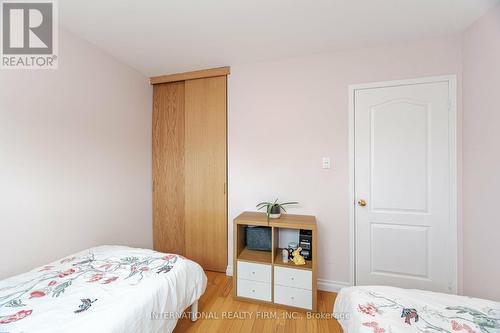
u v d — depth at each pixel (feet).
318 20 5.56
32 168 5.19
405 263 6.64
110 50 7.02
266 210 7.70
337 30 5.98
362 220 6.93
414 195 6.52
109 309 3.51
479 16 5.36
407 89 6.50
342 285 7.08
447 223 6.29
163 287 4.36
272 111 7.68
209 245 8.43
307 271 6.19
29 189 5.13
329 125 7.15
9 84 4.83
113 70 7.41
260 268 6.59
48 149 5.51
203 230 8.48
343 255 7.10
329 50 7.02
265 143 7.77
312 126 7.30
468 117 5.83
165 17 5.45
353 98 6.93
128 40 6.47
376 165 6.79
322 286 7.24
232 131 8.11
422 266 6.51
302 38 6.36
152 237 9.18
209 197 8.39
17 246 4.91
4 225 4.71
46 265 4.99
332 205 7.17
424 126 6.40
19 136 4.97
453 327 3.09
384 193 6.75
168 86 8.98
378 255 6.84
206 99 8.38
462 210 6.10
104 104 7.07
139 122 8.54
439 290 6.37
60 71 5.79
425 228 6.47
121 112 7.73
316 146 7.27
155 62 7.80
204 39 6.42
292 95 7.47
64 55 5.88
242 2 4.93
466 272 5.98
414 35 6.19
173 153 8.92
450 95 6.19
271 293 6.50
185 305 5.02
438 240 6.36
